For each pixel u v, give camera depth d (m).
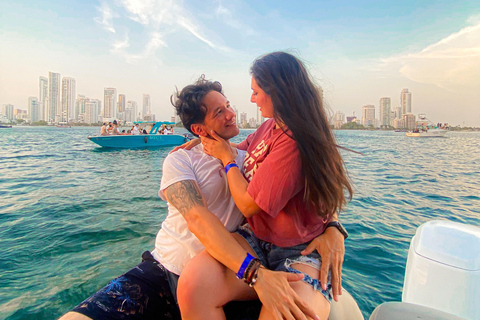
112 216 5.84
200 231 1.40
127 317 1.53
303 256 1.48
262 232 1.57
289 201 1.46
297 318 1.19
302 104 1.36
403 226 5.39
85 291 3.19
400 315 1.18
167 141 24.56
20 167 13.07
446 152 24.88
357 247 4.35
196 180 1.65
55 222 5.45
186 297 1.27
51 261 3.87
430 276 1.69
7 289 3.22
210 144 1.64
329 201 1.41
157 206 6.65
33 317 2.79
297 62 1.42
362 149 26.94
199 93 1.61
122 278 1.68
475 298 1.59
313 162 1.32
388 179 10.73
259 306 1.58
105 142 21.88
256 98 1.51
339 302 1.84
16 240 4.56
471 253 1.67
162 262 1.71
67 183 9.49
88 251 4.18
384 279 3.45
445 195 8.16
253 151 1.63
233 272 1.40
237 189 1.47
